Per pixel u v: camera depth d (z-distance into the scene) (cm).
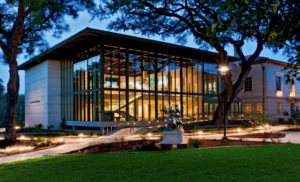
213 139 1598
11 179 712
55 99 3356
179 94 3331
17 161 1002
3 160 1072
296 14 497
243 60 2769
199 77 3609
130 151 1197
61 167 849
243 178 647
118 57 2783
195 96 3525
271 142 1403
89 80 2839
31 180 696
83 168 823
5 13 1842
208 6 2148
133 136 2056
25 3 1468
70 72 3216
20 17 1667
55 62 3391
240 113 3675
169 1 2430
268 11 505
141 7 2217
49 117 3291
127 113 2809
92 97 2780
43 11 1745
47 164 909
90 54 2830
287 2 507
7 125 1683
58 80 3400
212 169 750
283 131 2169
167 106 3186
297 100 4559
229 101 2742
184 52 3378
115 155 1044
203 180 643
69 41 2714
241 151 1053
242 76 2747
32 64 3750
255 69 4056
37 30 1850
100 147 1363
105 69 2670
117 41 2755
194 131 2089
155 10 2461
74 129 3034
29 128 3219
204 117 3588
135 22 2541
